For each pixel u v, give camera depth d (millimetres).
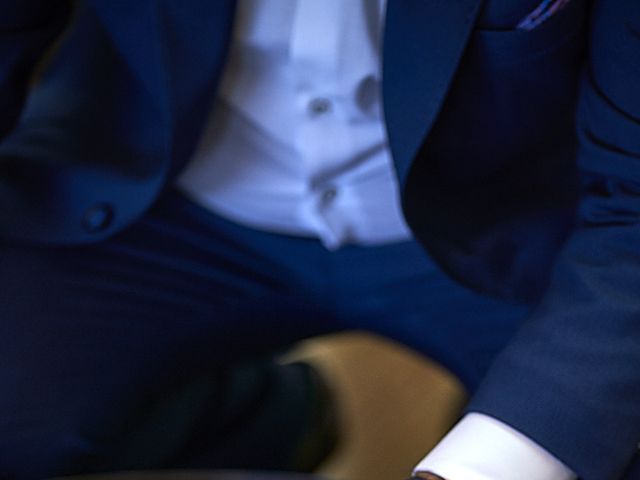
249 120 1131
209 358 1225
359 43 1050
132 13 1057
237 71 1105
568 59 1024
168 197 1194
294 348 1521
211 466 1341
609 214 985
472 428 939
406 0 983
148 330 1172
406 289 1195
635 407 926
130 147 1134
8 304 1126
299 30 1052
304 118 1106
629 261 951
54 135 1128
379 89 1081
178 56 1057
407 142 1024
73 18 1142
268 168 1160
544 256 1111
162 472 1282
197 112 1095
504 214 1112
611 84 975
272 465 1386
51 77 1154
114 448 1201
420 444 1495
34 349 1124
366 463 1477
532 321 973
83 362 1139
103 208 1130
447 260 1088
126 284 1169
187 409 1342
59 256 1152
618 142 982
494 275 1104
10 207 1117
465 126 1064
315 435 1439
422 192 1084
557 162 1111
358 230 1178
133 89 1127
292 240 1199
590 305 949
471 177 1104
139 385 1178
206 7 1039
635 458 944
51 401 1124
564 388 932
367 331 1250
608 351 932
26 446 1121
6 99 1146
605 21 965
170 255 1188
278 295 1217
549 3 982
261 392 1404
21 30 1115
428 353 1230
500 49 1005
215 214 1199
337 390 1531
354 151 1118
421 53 998
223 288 1201
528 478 923
